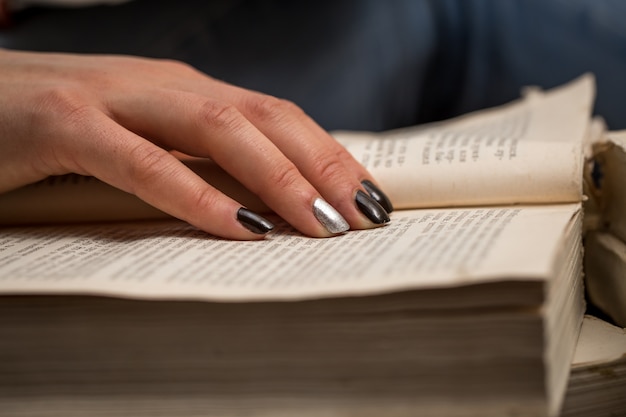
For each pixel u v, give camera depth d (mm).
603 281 445
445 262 358
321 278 361
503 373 352
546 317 347
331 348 361
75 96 441
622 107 767
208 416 371
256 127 441
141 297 357
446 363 355
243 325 364
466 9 820
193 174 420
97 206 445
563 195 423
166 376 372
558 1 802
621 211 443
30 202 448
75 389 378
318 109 731
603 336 417
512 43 812
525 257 353
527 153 435
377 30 776
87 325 373
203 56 743
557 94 588
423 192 437
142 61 497
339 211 417
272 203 420
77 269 382
